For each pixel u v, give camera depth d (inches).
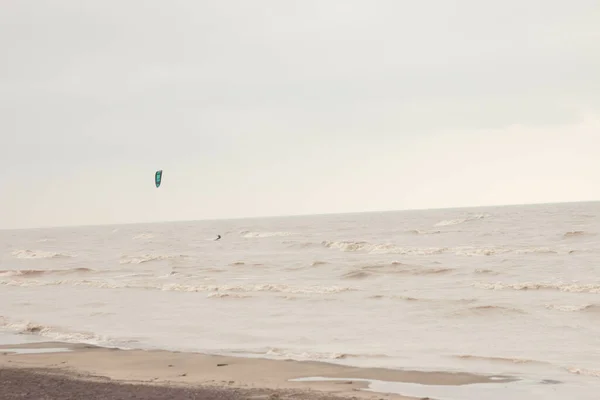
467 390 674.8
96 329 1119.0
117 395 639.1
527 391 665.6
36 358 887.7
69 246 4665.4
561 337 945.5
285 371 777.6
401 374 750.5
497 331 1004.6
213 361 845.8
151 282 1867.6
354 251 2864.2
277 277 1918.1
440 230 4097.0
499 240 3016.7
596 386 677.3
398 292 1477.6
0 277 2198.6
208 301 1411.2
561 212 6117.1
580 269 1782.7
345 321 1128.8
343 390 674.8
